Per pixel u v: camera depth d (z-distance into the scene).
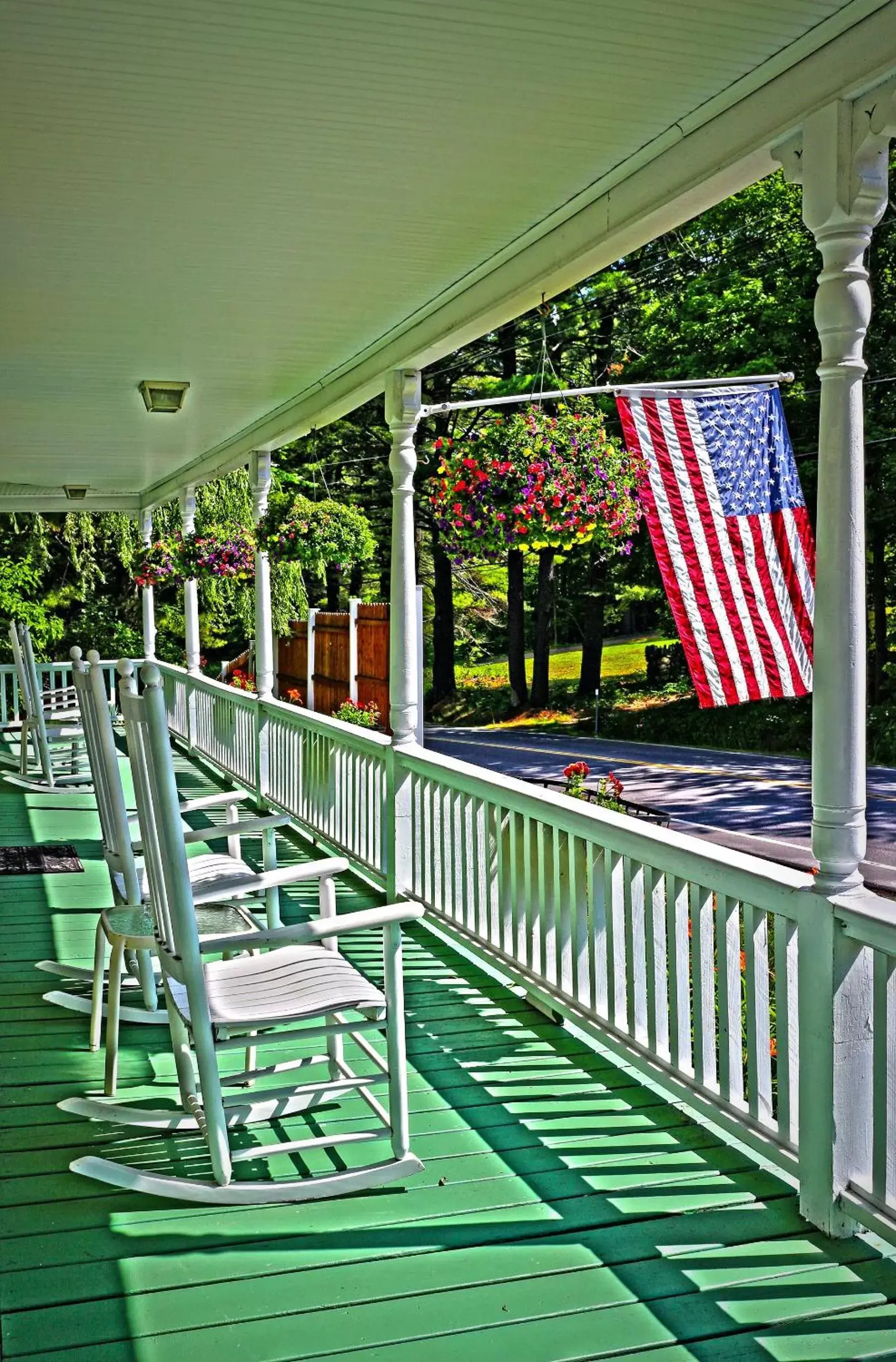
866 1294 2.27
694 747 14.63
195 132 2.86
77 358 5.28
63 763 9.23
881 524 13.36
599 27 2.34
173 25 2.33
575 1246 2.45
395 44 2.42
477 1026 3.78
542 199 3.35
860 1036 2.46
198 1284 2.32
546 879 3.81
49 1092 3.23
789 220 14.75
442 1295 2.28
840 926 2.43
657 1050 3.16
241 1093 3.17
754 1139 2.72
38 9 2.25
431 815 4.79
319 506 7.27
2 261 3.85
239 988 2.82
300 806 6.71
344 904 5.21
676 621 3.96
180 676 10.52
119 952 3.15
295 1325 2.19
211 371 5.57
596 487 3.93
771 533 4.12
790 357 14.24
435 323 4.46
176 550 9.53
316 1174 2.76
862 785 2.46
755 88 2.64
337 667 11.00
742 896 2.75
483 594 24.59
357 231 3.60
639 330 16.89
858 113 2.38
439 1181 2.73
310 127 2.84
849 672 2.45
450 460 4.06
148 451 8.38
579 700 19.09
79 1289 2.30
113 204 3.35
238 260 3.86
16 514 18.94
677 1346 2.12
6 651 18.80
